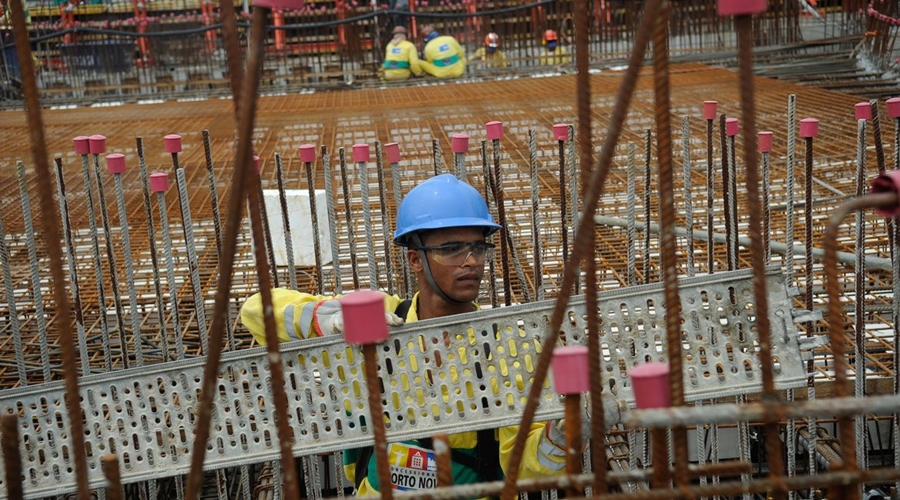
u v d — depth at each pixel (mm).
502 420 4090
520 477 4230
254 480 6484
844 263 6449
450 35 22156
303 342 4168
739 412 2318
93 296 7594
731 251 5184
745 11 2260
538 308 4094
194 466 2619
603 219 8172
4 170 12422
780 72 16609
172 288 5090
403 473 4402
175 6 22484
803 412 2316
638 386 2430
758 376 4000
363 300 2426
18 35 2457
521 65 21875
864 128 4785
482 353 4105
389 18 22125
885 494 6027
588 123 2539
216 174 11555
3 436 2371
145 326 7043
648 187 5020
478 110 15344
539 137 12820
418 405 4129
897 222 4797
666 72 2348
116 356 6602
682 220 8664
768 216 4965
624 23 21047
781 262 7461
